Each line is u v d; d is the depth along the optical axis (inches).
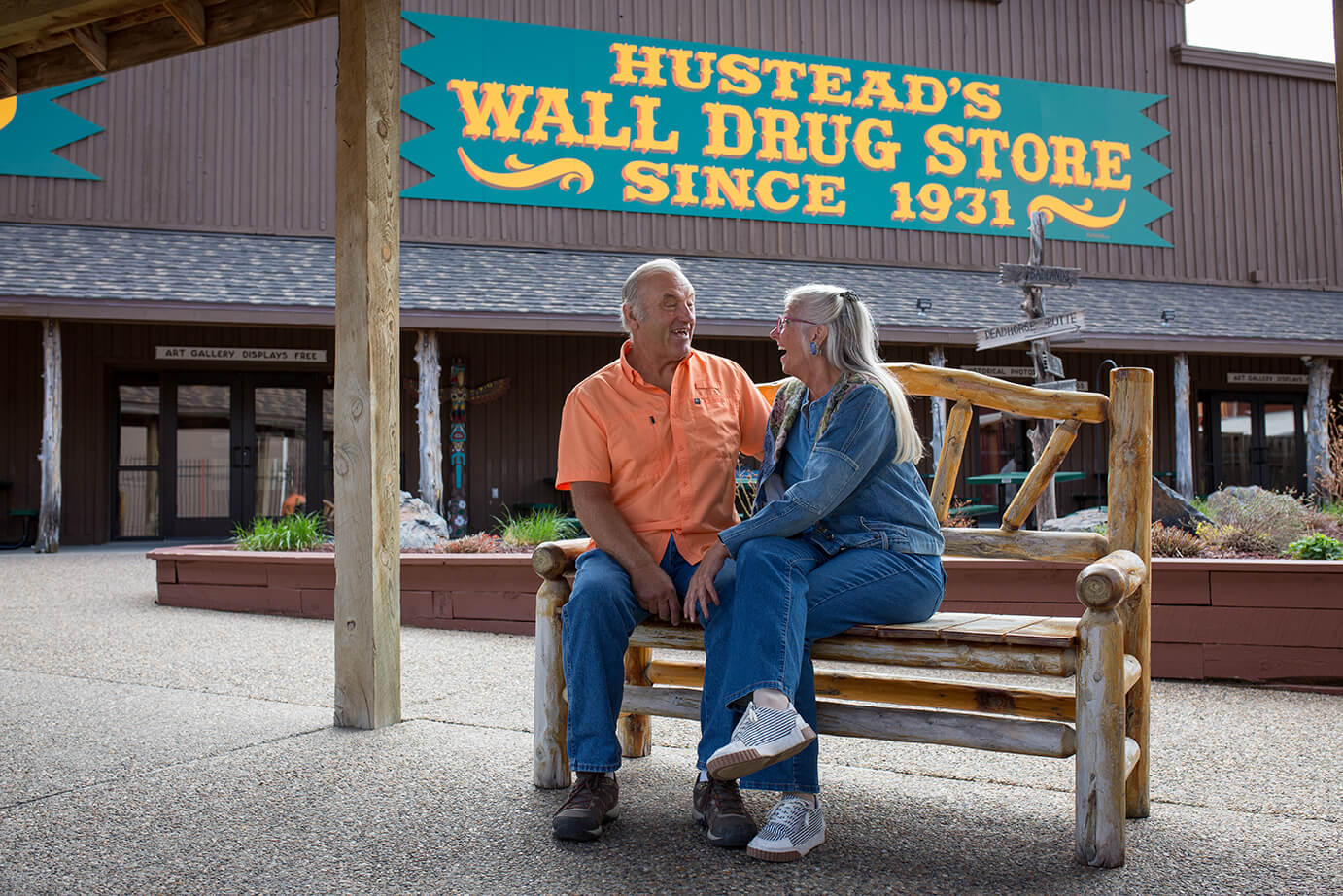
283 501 553.9
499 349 565.9
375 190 141.1
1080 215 650.2
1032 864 88.1
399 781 112.0
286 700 158.9
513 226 568.4
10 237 494.0
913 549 97.9
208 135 540.1
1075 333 303.4
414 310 467.8
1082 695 87.9
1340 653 174.6
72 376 518.3
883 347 597.3
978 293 592.1
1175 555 238.5
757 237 601.9
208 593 271.6
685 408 107.1
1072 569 196.4
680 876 85.3
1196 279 667.4
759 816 101.3
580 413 107.9
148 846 91.8
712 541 105.8
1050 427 326.0
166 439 540.7
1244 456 660.7
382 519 140.2
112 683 172.1
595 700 96.7
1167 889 82.2
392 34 145.0
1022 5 652.7
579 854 90.2
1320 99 700.7
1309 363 579.5
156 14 165.0
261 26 157.8
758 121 603.5
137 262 488.7
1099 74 661.9
